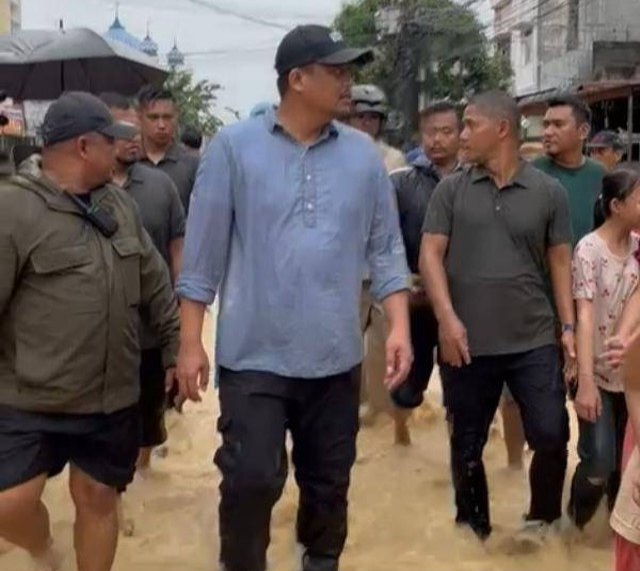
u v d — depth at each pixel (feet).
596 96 78.02
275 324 13.67
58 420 13.70
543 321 16.90
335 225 13.73
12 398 13.52
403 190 20.51
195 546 18.13
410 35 105.91
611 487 17.76
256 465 13.69
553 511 17.57
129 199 14.48
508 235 16.78
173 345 14.98
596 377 17.20
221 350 13.99
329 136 13.93
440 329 17.04
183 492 20.97
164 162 23.20
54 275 13.43
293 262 13.58
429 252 17.10
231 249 14.01
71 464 14.20
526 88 127.03
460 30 107.45
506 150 16.75
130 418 14.34
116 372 13.94
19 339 13.52
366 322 24.36
